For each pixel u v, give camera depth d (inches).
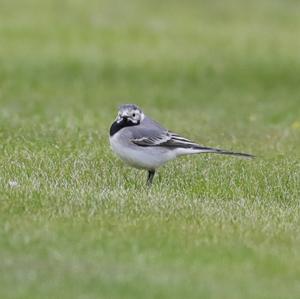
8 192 546.9
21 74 1224.8
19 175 601.3
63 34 1446.9
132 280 411.5
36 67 1264.8
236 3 1760.6
